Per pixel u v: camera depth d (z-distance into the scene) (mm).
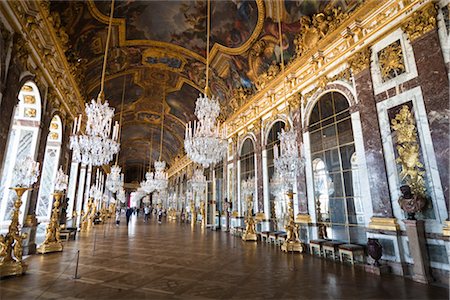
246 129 13945
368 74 7004
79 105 13047
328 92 8500
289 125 9461
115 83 16516
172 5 10852
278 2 9219
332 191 8039
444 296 4262
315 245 7750
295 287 4691
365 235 6848
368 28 7219
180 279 5141
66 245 9477
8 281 4832
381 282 5070
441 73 5383
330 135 8297
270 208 11445
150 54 14344
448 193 5039
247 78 13250
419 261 5180
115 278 5148
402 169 5965
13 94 6055
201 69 15258
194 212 21219
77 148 5633
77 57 10859
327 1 8297
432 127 5426
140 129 28453
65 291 4305
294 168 7637
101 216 23109
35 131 7996
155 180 17562
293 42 9844
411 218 5500
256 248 9133
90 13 9555
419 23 5891
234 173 14742
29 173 5621
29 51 6770
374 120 6699
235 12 10562
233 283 4902
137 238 11836
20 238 5508
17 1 5871
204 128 6281
